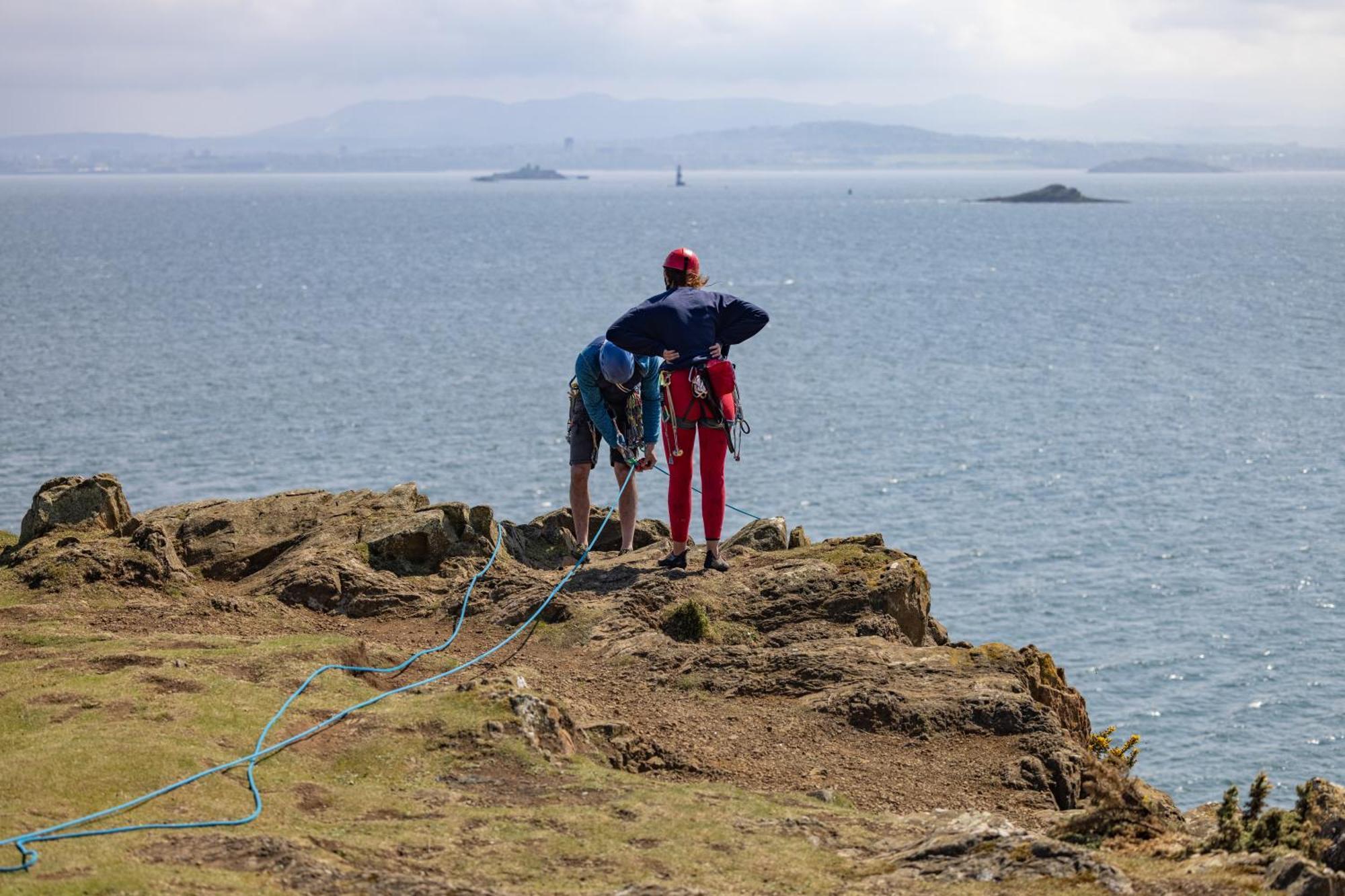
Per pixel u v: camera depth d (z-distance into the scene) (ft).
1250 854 16.56
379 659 26.58
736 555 34.60
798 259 573.74
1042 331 328.70
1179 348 299.99
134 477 173.88
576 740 22.30
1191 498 171.12
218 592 32.40
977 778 23.12
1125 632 124.67
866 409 226.38
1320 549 149.38
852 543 34.50
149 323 337.93
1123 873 16.17
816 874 16.69
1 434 196.95
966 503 168.14
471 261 553.64
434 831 17.39
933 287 444.96
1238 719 106.22
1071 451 196.54
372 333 319.27
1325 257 567.18
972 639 123.03
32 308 369.30
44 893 14.32
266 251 625.41
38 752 18.97
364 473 177.27
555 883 15.89
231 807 17.80
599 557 36.68
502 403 225.15
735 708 25.86
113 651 24.30
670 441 32.24
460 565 33.68
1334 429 210.79
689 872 16.46
